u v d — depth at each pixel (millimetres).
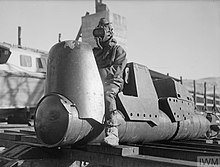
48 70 3850
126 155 3260
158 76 17172
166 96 5398
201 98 17031
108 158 3359
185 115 5273
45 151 3779
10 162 3465
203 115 6383
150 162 3006
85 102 3566
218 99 17531
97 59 4016
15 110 15539
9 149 3930
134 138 4285
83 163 4254
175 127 5070
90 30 19625
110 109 3664
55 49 3844
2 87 14945
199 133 5863
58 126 3436
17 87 15477
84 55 3764
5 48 15188
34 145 3873
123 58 3965
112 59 3928
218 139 6234
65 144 3471
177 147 4441
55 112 3477
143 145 4496
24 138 4613
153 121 4434
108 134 3561
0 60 15070
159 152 4008
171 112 4949
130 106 4086
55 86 3678
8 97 15141
